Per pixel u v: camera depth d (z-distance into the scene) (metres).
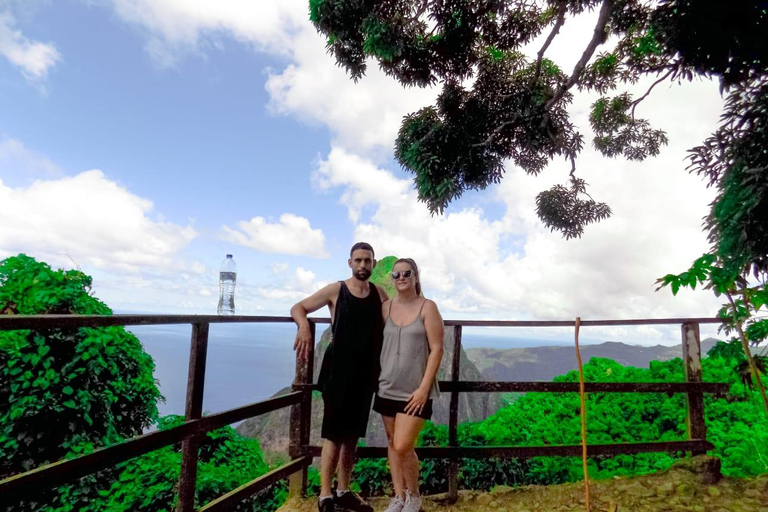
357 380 2.61
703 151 3.10
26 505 4.36
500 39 9.09
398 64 8.65
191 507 2.27
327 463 2.65
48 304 5.12
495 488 3.36
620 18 8.21
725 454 4.39
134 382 5.88
